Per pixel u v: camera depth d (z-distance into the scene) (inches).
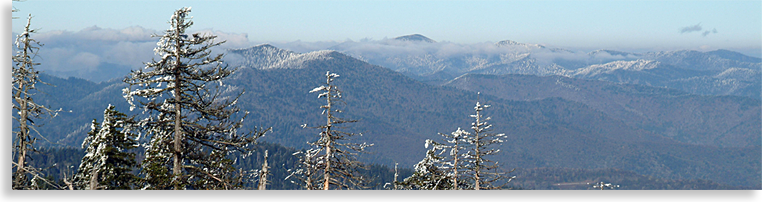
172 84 788.6
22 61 783.1
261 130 851.4
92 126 1005.8
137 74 767.1
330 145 1031.0
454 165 1131.9
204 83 791.7
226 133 815.1
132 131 815.1
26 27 786.2
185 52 768.9
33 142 832.9
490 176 1123.9
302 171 1045.2
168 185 779.4
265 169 884.0
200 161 840.9
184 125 823.1
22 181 797.9
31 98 821.9
